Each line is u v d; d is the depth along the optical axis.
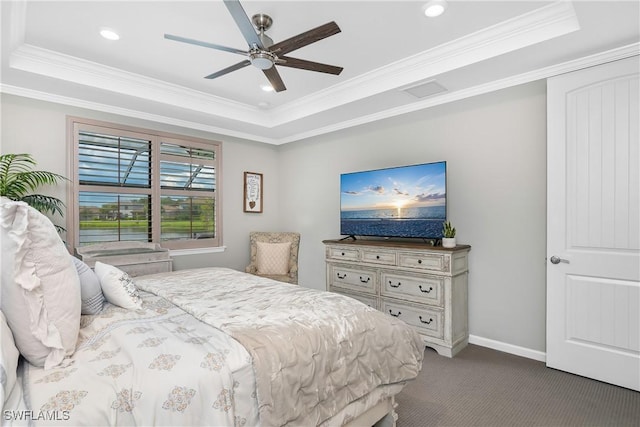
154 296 2.15
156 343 1.33
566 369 2.60
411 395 2.31
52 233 1.23
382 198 3.68
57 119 3.33
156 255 3.69
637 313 2.30
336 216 4.52
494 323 3.09
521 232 2.93
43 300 1.15
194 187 4.38
